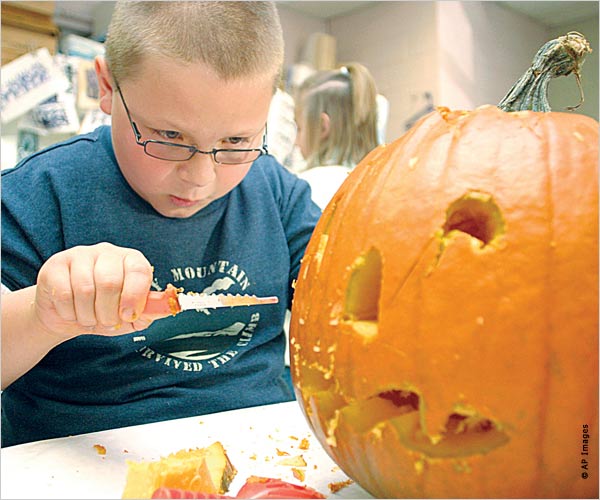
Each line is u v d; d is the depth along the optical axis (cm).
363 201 55
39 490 57
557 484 49
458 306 48
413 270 50
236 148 89
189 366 102
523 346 46
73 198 102
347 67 191
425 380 48
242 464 66
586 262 47
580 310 47
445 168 52
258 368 108
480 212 51
